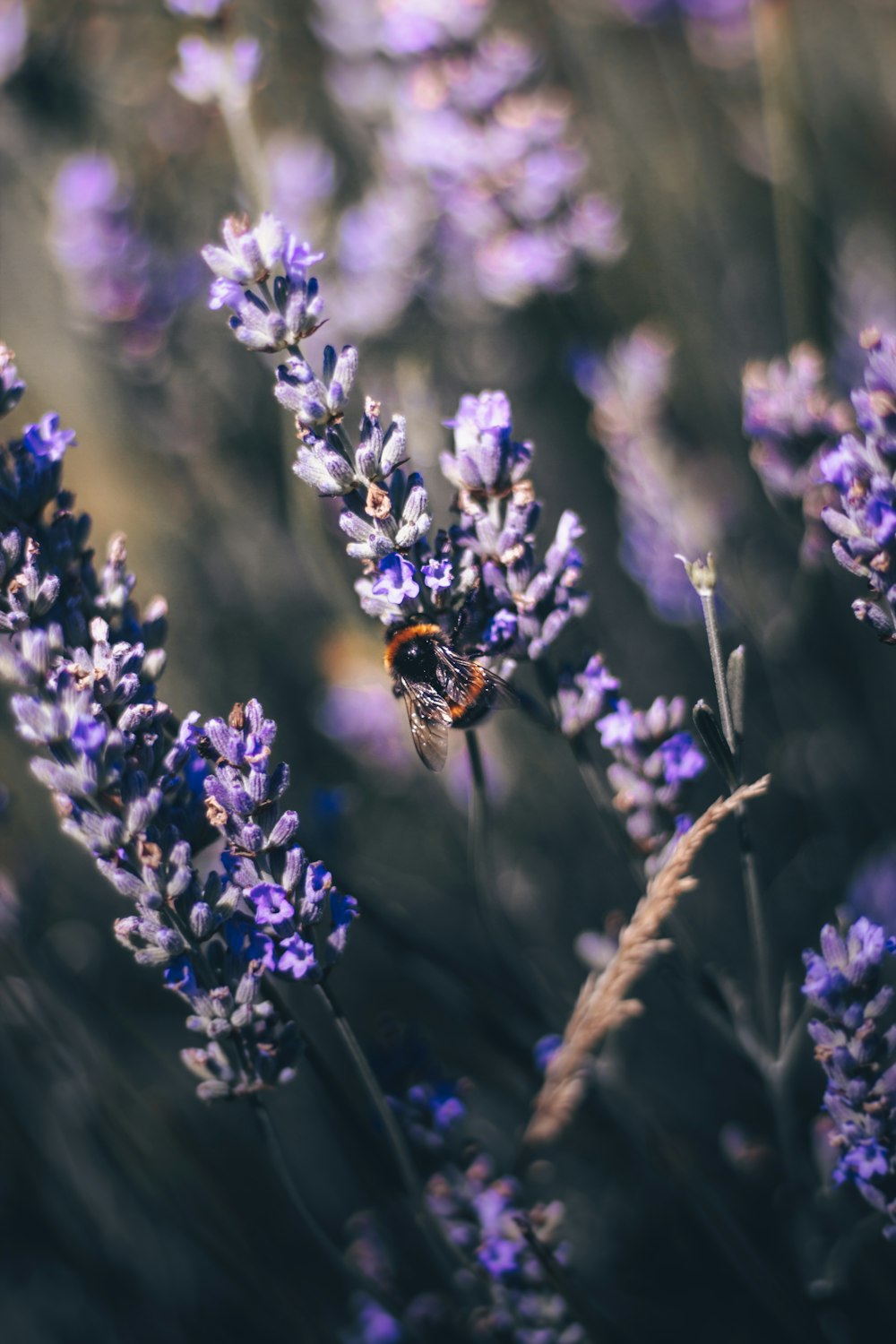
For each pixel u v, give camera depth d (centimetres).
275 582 57
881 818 48
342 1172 47
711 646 35
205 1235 44
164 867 34
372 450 34
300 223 54
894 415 34
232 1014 34
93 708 34
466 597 35
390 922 39
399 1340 42
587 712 37
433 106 47
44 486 35
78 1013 43
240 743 34
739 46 61
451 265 50
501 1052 40
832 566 41
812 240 49
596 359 49
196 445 57
